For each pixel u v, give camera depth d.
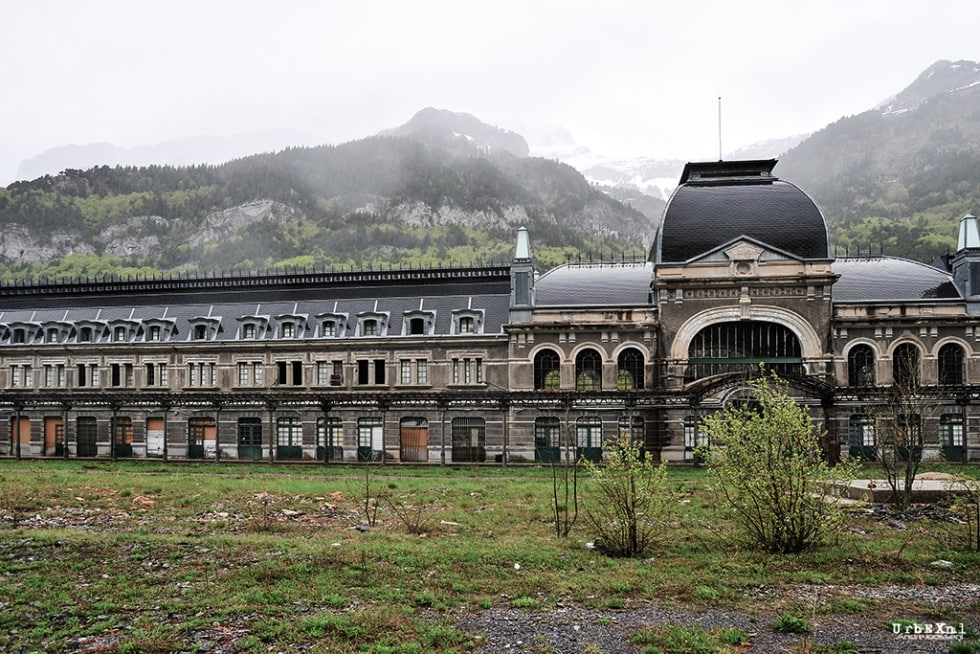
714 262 57.88
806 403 54.38
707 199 60.56
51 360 69.44
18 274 146.88
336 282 69.06
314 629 17.39
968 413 55.88
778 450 24.72
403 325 64.12
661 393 54.44
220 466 54.50
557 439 59.22
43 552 24.44
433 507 34.06
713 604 19.39
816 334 56.75
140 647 16.52
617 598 19.81
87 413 67.31
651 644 16.59
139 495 37.03
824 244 57.81
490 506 34.09
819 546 25.06
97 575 22.05
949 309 57.56
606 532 25.83
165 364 67.50
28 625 18.00
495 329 62.72
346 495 37.22
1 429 68.50
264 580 21.42
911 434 35.12
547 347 60.25
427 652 16.14
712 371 57.81
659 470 25.48
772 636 17.12
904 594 20.25
